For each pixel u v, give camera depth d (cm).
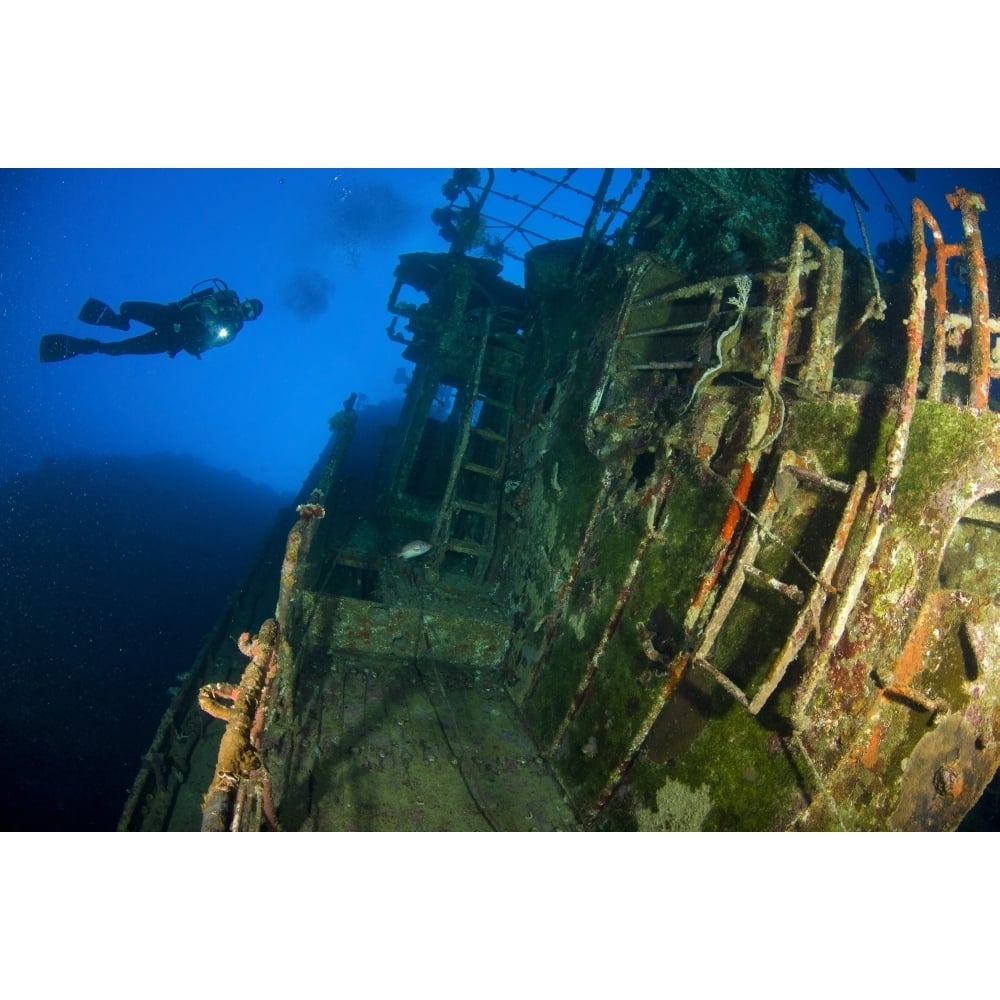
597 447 544
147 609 957
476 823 390
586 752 444
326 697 488
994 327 319
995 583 374
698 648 353
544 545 608
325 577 666
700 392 441
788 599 350
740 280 415
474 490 888
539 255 876
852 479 331
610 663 451
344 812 366
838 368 471
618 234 640
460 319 870
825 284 381
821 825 306
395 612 579
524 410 789
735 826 326
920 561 305
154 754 365
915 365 297
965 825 564
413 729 477
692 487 431
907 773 324
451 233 1004
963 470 300
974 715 338
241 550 1429
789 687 327
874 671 308
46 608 853
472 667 600
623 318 558
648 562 450
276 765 391
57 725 604
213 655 534
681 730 379
